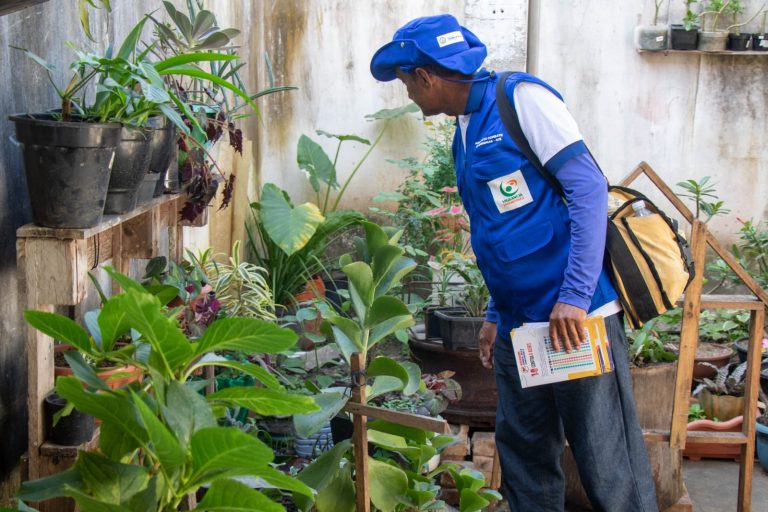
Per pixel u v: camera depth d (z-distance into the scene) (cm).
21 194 233
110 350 153
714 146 573
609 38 570
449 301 448
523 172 237
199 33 276
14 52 226
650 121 575
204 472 138
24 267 192
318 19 580
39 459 196
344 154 592
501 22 575
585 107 578
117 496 140
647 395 319
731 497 362
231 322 142
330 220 530
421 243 550
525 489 266
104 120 203
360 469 235
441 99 247
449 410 369
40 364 196
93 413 143
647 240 243
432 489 260
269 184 423
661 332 379
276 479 142
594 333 240
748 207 575
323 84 586
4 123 221
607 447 245
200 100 322
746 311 484
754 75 564
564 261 238
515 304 248
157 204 251
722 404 393
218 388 338
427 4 576
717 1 553
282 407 153
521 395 260
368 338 252
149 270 260
